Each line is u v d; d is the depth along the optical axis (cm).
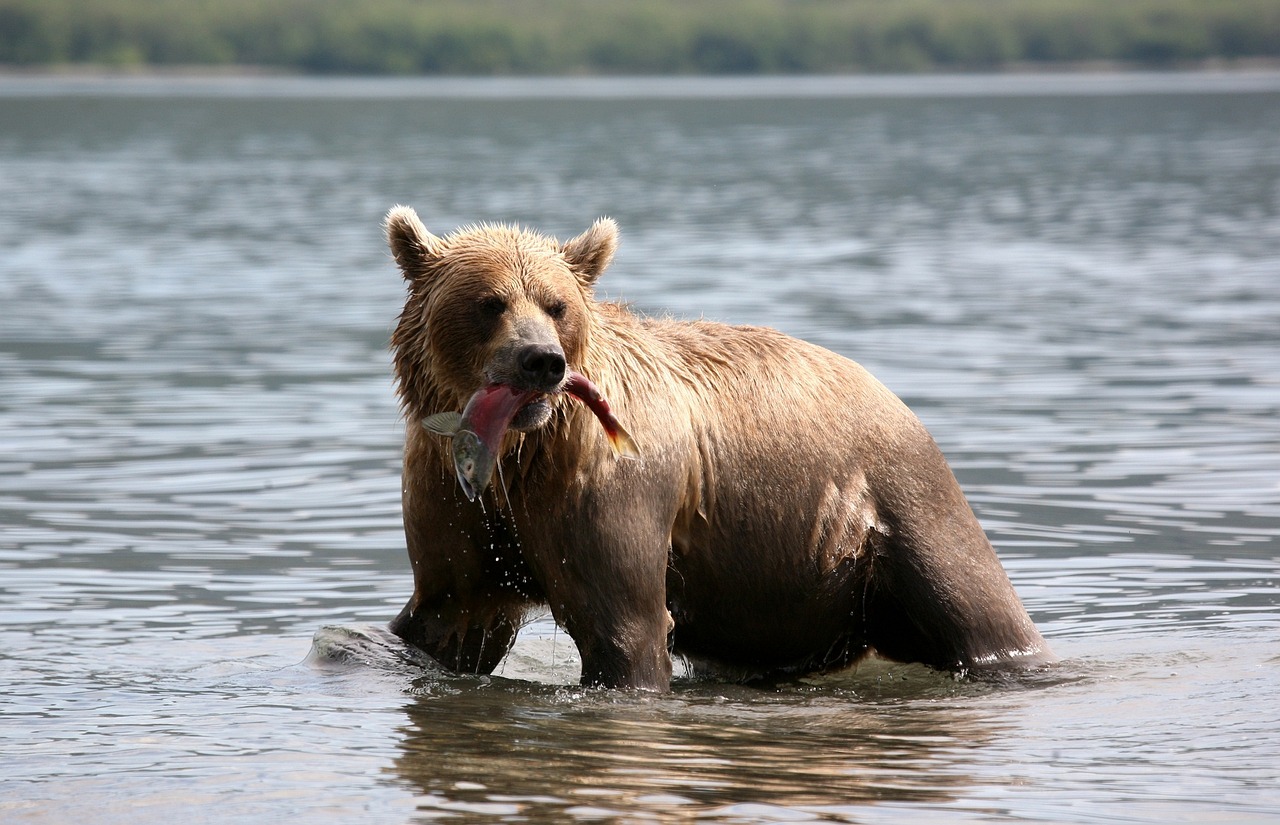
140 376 2698
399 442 2234
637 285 3678
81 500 1925
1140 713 1182
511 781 983
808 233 4934
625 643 1224
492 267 1177
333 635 1336
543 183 6619
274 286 3819
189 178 6994
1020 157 8031
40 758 1034
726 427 1315
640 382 1259
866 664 1422
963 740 1107
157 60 19638
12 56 19138
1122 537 1772
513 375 1116
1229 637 1430
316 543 1752
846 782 993
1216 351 2884
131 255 4406
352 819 911
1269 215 5256
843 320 3212
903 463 1366
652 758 1041
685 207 5706
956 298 3550
